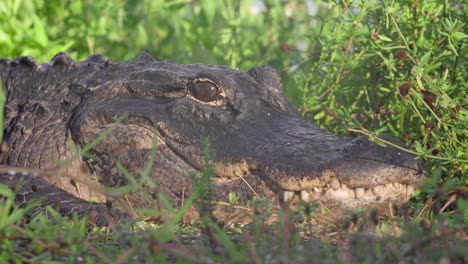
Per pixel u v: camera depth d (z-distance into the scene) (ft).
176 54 48.11
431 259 18.03
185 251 19.10
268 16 53.42
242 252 19.03
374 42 33.91
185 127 29.53
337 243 21.38
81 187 31.14
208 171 22.59
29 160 32.04
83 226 21.20
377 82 35.70
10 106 34.50
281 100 31.32
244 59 47.78
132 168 29.86
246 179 28.09
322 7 47.62
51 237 20.01
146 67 32.68
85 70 33.81
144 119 30.14
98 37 49.29
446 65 32.60
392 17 30.14
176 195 29.19
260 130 29.48
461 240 20.68
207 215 20.93
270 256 18.67
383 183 25.93
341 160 26.13
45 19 49.96
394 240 20.54
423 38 31.76
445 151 28.86
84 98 32.40
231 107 30.17
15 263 19.47
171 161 29.43
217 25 48.19
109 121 30.66
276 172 27.17
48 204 28.17
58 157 31.63
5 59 37.45
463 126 28.58
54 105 33.17
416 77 28.30
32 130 32.71
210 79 30.30
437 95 28.43
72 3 50.44
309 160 27.02
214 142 28.89
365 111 35.09
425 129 30.30
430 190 24.71
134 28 51.03
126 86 31.48
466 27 30.32
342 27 35.12
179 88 30.58
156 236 19.74
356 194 26.18
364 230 22.80
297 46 50.67
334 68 36.52
